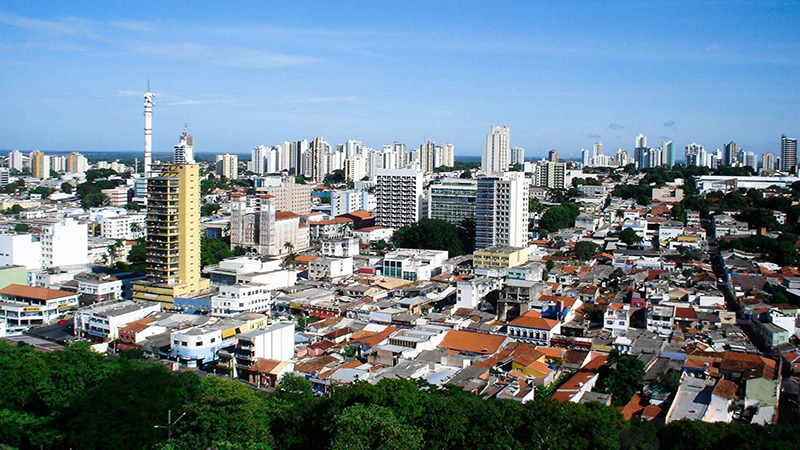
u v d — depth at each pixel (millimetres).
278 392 165875
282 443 143250
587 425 132750
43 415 161875
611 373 176250
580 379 176750
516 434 134875
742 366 178375
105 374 164500
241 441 136875
